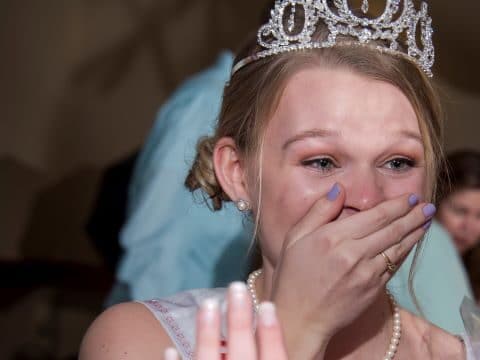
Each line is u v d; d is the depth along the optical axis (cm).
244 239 261
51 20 701
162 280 265
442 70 639
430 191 144
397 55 143
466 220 361
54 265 665
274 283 134
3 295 614
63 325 595
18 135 698
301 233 134
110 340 150
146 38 710
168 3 709
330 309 130
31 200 689
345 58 140
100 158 702
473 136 646
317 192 139
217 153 156
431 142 145
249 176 150
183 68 711
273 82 143
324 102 139
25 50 700
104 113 706
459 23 618
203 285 264
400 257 133
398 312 159
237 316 107
